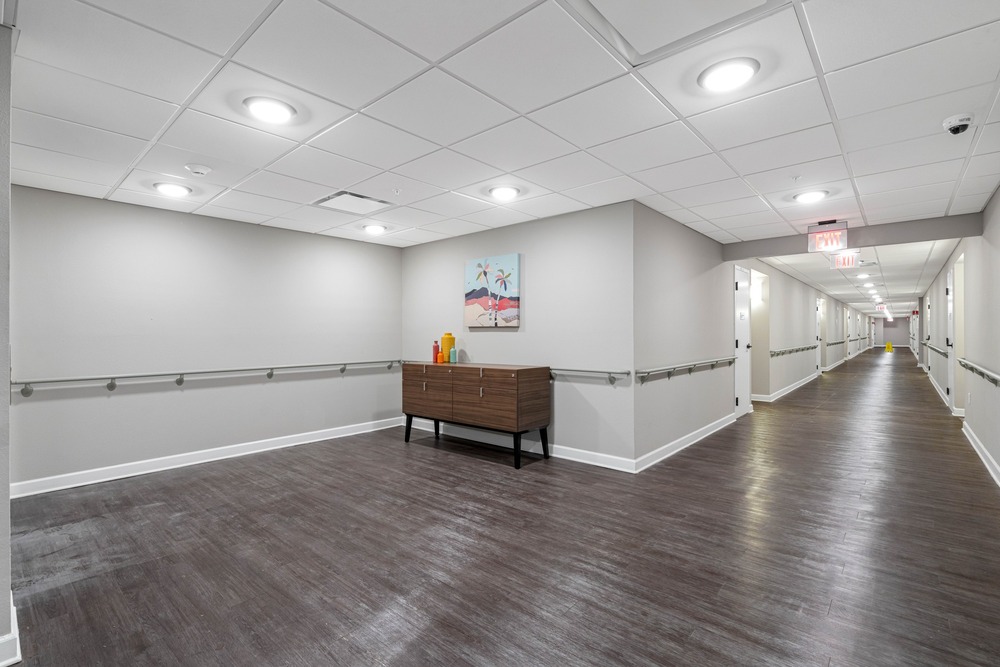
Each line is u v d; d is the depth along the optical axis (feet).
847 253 19.04
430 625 6.61
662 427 15.33
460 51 6.39
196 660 5.95
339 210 14.67
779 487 12.25
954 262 21.43
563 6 5.47
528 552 8.75
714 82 7.13
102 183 11.94
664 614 6.79
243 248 16.11
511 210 14.74
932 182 11.64
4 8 5.42
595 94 7.54
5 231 5.81
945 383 25.77
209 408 15.24
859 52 6.31
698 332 17.78
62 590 7.58
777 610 6.85
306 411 17.58
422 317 19.88
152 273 14.20
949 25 5.71
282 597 7.34
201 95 7.54
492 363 17.22
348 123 8.59
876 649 5.98
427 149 9.82
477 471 13.87
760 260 25.09
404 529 9.81
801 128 8.70
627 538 9.30
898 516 10.23
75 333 12.87
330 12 5.55
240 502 11.43
